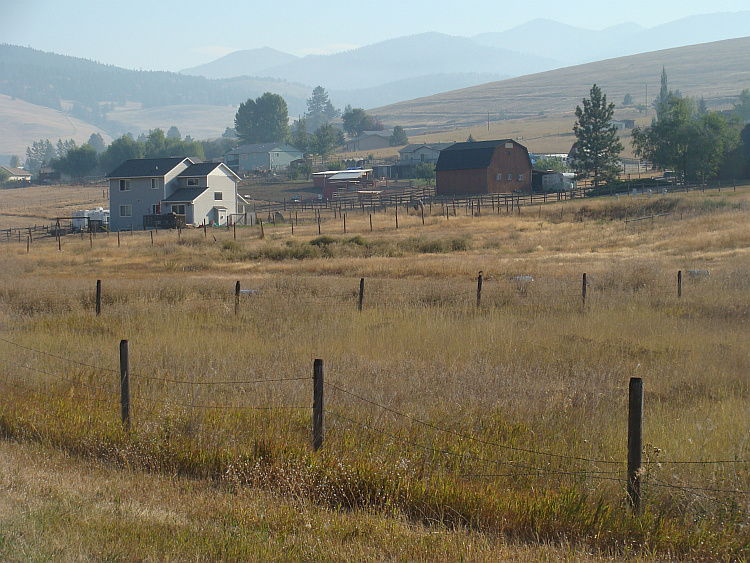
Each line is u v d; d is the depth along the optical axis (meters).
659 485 9.63
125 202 104.75
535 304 27.23
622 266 37.97
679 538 8.88
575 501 9.59
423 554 8.46
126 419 12.97
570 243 58.66
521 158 129.50
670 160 108.12
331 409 12.88
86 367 16.89
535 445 11.40
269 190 167.50
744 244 49.41
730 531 8.94
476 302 28.05
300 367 16.56
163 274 44.84
